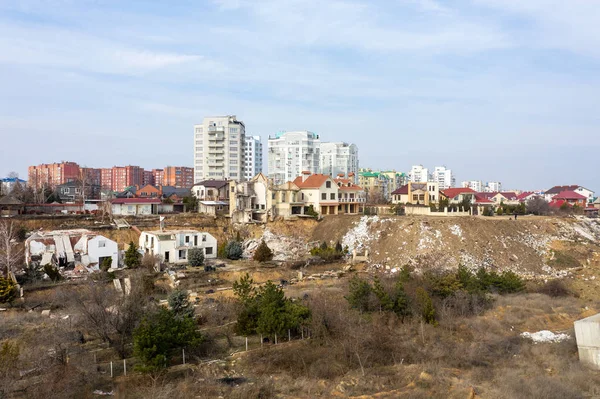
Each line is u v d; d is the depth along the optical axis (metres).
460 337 46.25
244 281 51.06
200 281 63.41
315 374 36.44
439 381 34.53
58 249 68.56
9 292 51.44
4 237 66.81
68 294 51.22
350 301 50.12
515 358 41.16
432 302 51.50
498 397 31.78
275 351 40.34
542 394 32.00
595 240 89.94
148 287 58.19
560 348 42.78
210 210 114.81
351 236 87.50
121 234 87.19
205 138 176.25
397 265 75.00
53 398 29.73
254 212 101.38
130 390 32.53
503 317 52.59
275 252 86.88
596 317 41.31
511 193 179.62
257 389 32.50
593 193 172.88
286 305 44.97
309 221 99.69
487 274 64.75
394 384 34.38
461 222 84.75
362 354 39.59
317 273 71.12
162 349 35.78
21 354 36.66
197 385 33.28
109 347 40.28
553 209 115.25
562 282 68.88
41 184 130.12
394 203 117.25
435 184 123.88
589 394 33.28
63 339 40.62
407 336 44.94
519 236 84.81
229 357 40.34
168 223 95.12
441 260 74.56
